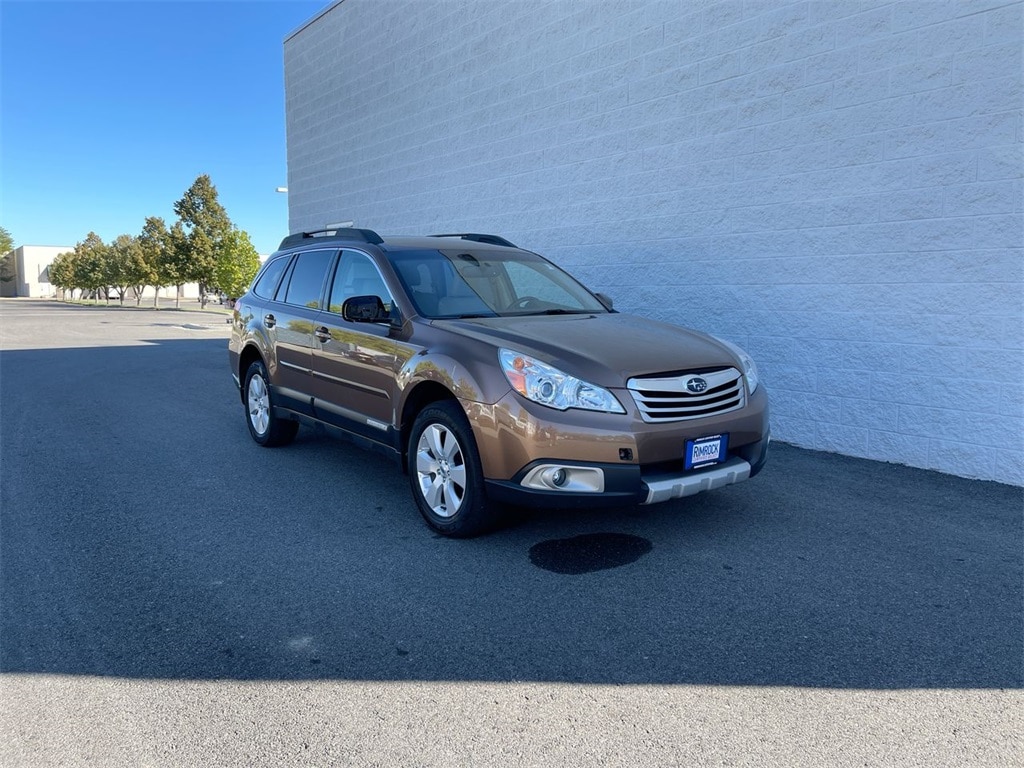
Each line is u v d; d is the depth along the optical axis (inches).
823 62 236.2
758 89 255.8
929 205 215.2
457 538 169.2
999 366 205.9
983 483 209.2
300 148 602.2
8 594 143.9
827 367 243.6
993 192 202.5
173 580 149.5
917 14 212.8
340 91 536.1
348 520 184.2
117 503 199.9
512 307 199.2
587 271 333.1
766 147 254.8
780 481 212.4
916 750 95.8
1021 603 136.3
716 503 193.0
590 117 326.3
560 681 112.0
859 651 119.8
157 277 2335.1
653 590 141.9
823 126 237.9
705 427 155.1
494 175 389.1
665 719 102.5
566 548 163.3
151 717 104.7
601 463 145.8
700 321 283.1
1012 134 197.8
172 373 486.6
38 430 299.9
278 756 95.9
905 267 221.9
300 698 108.6
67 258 3553.2
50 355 621.6
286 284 248.4
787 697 107.5
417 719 103.2
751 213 261.7
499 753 95.8
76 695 110.3
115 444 271.6
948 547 163.0
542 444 146.5
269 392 248.1
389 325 187.3
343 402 204.8
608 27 314.0
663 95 291.1
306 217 599.8
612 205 318.3
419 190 453.4
